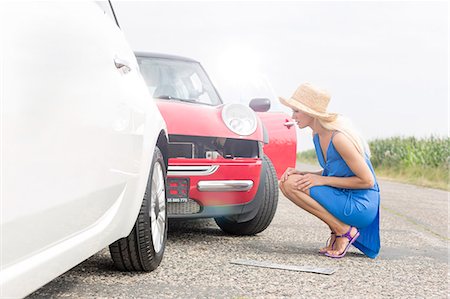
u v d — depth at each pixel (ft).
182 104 13.43
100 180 6.48
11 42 4.60
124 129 7.25
